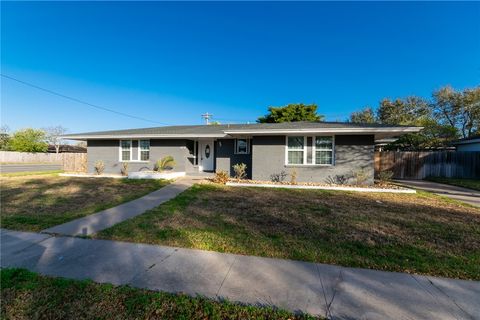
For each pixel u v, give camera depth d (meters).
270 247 4.39
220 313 2.64
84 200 8.32
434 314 2.66
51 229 5.36
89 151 16.56
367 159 11.70
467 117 26.61
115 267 3.68
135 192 9.76
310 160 12.41
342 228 5.48
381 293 3.04
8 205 7.59
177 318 2.59
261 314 2.62
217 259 3.93
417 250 4.35
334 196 9.30
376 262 3.86
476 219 6.34
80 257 4.02
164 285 3.18
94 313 2.66
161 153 15.35
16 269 3.51
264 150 12.83
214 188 10.78
